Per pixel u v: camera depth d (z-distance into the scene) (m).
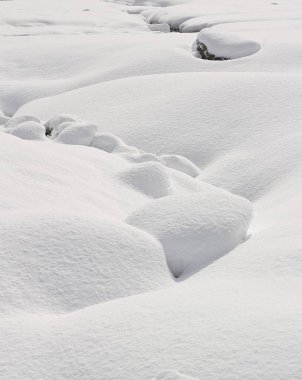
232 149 9.27
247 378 2.24
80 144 8.84
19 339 2.85
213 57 16.36
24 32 26.08
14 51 19.69
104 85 13.87
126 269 3.70
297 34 17.55
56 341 2.79
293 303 2.84
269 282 3.27
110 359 2.57
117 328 2.80
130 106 12.06
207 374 2.32
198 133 10.08
